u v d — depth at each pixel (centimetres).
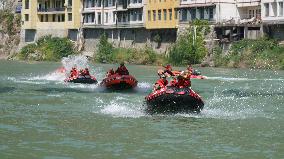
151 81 5481
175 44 8675
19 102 3634
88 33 11106
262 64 7269
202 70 7031
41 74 6556
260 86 4891
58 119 2928
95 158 2097
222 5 8394
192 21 8531
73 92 4356
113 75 4544
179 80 3148
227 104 3650
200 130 2659
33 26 11950
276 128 2725
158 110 3150
